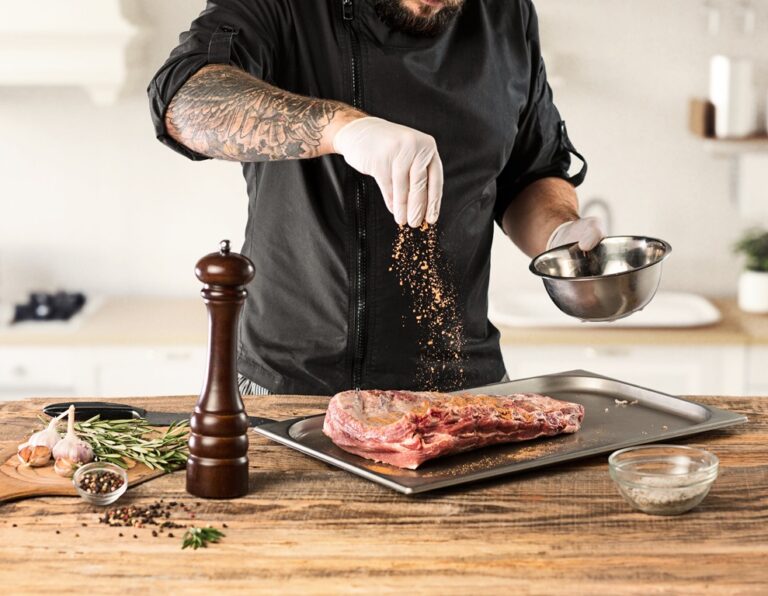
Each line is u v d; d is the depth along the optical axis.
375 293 2.03
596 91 3.79
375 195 2.00
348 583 1.14
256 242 2.11
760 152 3.63
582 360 3.34
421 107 2.04
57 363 3.39
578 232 2.00
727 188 3.83
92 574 1.16
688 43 3.76
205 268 1.36
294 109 1.64
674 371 3.33
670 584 1.14
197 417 1.39
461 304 2.13
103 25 3.39
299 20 1.99
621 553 1.21
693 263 3.88
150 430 1.63
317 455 1.51
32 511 1.34
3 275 3.89
